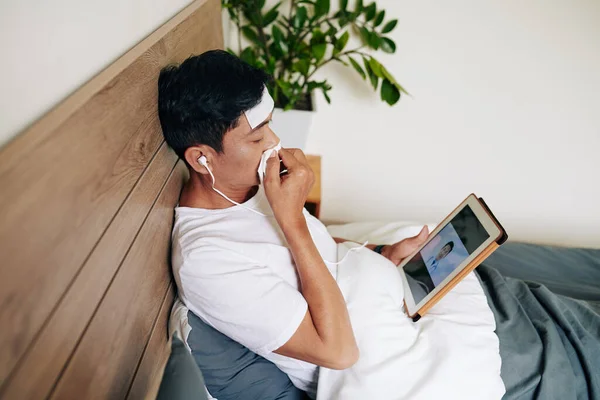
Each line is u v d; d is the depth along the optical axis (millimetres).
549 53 1734
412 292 982
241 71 758
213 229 852
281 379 880
